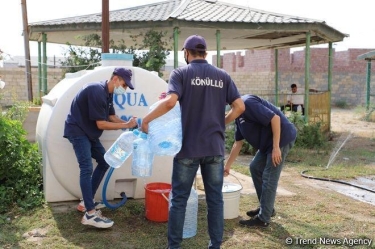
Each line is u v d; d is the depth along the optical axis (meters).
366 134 14.11
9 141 5.83
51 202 5.54
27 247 4.27
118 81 4.77
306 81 11.69
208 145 3.82
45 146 5.40
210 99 3.85
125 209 5.36
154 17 10.66
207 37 13.21
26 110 8.19
